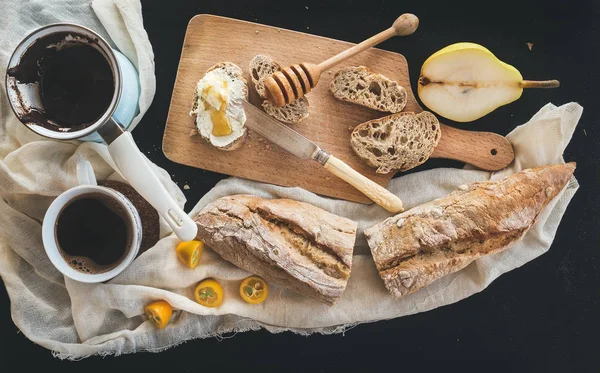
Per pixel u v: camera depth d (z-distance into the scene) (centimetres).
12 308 62
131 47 63
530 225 61
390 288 61
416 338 67
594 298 67
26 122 57
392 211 63
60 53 58
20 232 62
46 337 62
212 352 66
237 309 63
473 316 67
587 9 66
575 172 67
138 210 64
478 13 66
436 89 63
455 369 67
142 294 62
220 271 63
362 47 61
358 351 67
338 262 60
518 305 67
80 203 60
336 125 65
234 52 64
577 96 67
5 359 65
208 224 61
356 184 62
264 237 60
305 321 64
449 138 65
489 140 65
